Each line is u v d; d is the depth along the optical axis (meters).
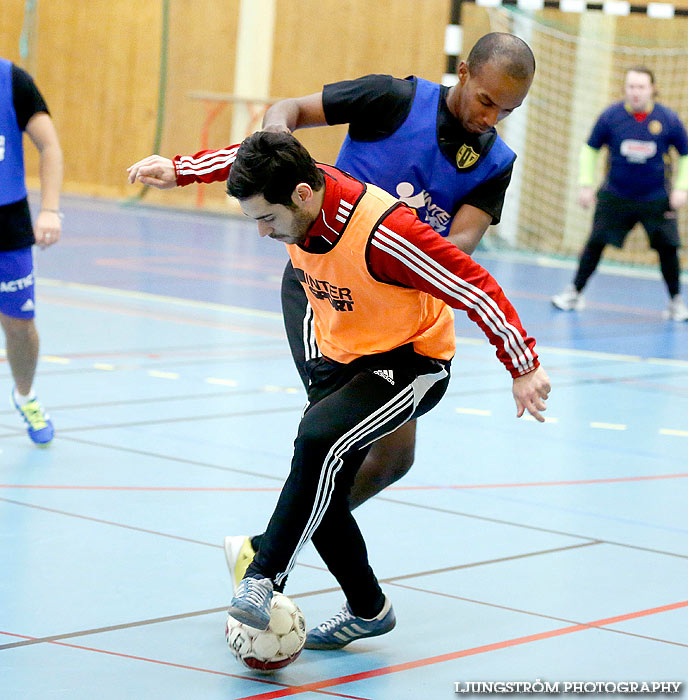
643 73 13.27
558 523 5.67
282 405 8.13
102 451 6.62
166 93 25.02
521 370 3.62
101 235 19.41
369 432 3.74
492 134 4.34
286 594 4.56
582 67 21.61
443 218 4.40
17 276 6.29
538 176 21.98
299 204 3.49
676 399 9.20
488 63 4.04
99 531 5.15
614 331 12.74
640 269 20.73
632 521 5.76
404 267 3.56
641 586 4.77
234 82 24.42
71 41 25.73
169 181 4.02
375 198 3.60
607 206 13.80
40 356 9.47
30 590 4.36
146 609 4.26
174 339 10.63
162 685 3.60
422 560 5.01
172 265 16.11
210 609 4.30
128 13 25.08
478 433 7.66
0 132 6.24
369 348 3.85
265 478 6.21
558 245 22.06
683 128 13.52
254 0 23.73
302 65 23.80
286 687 3.67
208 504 5.67
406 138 4.27
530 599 4.57
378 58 23.06
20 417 7.39
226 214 24.31
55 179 6.50
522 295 15.40
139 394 8.23
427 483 6.34
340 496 3.94
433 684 3.74
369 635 4.05
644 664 3.94
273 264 16.88
